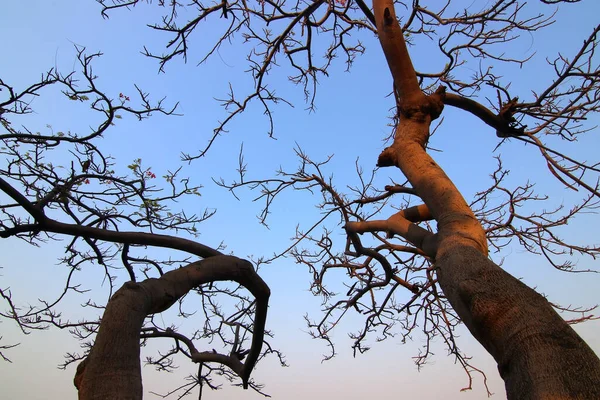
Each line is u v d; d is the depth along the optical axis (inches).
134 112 191.5
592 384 85.0
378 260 298.4
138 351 112.7
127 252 205.3
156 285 132.4
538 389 86.4
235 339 218.8
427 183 173.3
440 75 289.1
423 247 178.7
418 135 203.5
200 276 148.9
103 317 116.3
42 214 158.6
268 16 284.5
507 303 104.5
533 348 93.0
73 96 183.0
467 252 129.6
